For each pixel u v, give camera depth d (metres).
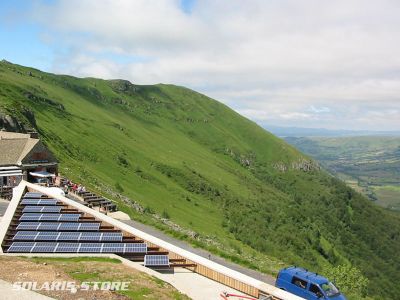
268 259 85.25
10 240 38.81
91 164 147.00
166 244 40.22
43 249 36.38
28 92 197.88
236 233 149.75
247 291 33.53
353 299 57.41
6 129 109.69
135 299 26.78
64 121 190.00
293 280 34.53
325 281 33.81
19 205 50.78
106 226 45.09
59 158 116.56
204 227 131.12
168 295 28.75
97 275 30.23
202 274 36.56
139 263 37.44
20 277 28.14
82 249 37.03
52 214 46.94
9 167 69.75
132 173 167.62
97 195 78.31
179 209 148.88
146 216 82.25
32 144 73.31
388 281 199.38
